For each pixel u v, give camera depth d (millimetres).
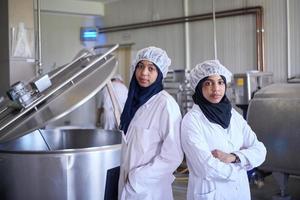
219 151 1709
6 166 1877
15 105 2117
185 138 1723
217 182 1725
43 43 7988
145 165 1598
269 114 3430
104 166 1931
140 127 1644
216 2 6355
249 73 4688
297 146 3244
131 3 7910
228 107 1829
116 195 1775
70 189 1847
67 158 1832
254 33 5859
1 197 1916
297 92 3359
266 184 4355
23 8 3377
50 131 2572
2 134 1853
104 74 2096
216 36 6383
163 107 1635
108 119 5465
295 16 5363
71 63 2539
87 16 8516
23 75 3393
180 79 6004
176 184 4363
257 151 1777
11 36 3312
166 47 7277
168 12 7203
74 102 1865
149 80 1690
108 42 8477
